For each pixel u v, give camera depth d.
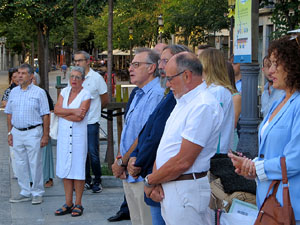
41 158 7.12
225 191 4.16
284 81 3.17
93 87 7.69
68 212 6.61
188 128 3.44
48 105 7.06
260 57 22.39
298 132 3.01
